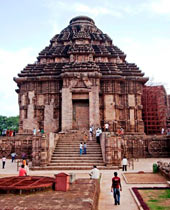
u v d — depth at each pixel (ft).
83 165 79.41
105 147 80.53
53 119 128.06
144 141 107.76
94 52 138.82
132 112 129.49
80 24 164.96
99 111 126.52
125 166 74.79
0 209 24.61
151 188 50.14
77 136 104.99
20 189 32.19
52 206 25.67
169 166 62.90
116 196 41.55
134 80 131.85
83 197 29.81
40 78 130.21
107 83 129.39
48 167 77.15
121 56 148.36
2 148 108.06
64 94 123.54
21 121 130.41
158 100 141.49
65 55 145.18
